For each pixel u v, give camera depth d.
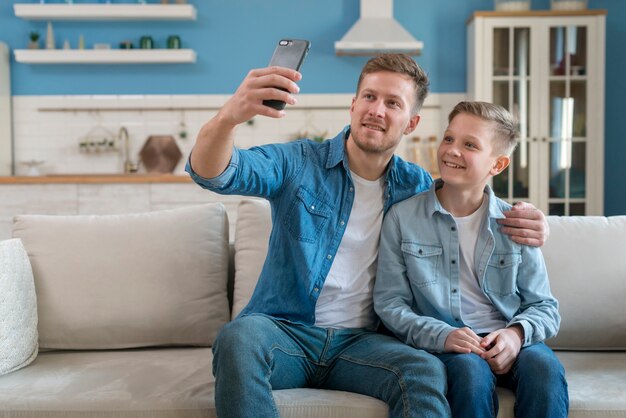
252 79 1.65
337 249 2.02
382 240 2.03
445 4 5.85
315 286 1.97
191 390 1.86
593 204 5.43
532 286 2.01
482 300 2.02
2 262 2.11
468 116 2.01
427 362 1.73
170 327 2.27
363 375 1.83
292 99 1.65
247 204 2.44
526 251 2.02
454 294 1.99
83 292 2.26
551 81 5.41
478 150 1.98
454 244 2.02
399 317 1.93
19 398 1.83
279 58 1.78
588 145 5.41
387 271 2.01
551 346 2.25
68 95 5.89
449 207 2.06
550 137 5.43
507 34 5.41
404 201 2.07
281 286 1.99
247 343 1.72
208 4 5.87
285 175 2.02
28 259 2.24
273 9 5.88
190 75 5.90
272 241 2.05
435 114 5.89
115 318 2.25
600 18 5.35
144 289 2.28
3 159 5.73
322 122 5.91
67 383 1.93
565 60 5.39
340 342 1.96
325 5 5.88
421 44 5.57
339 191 2.05
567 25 5.38
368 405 1.76
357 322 2.02
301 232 1.99
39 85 5.88
